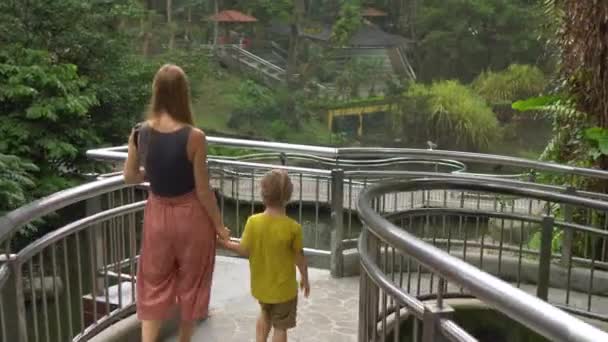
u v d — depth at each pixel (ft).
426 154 16.89
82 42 37.09
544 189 14.55
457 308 12.48
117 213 10.74
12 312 7.09
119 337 10.53
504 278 15.37
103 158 14.90
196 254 8.50
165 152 8.11
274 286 9.64
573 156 22.22
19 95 29.14
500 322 12.46
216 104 88.63
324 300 13.04
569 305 13.58
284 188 9.51
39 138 30.01
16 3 34.83
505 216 12.62
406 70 100.07
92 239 10.59
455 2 99.86
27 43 35.01
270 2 106.01
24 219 7.13
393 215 12.05
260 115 87.56
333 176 14.25
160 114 8.20
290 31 108.58
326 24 109.50
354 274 14.56
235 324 11.64
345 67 98.27
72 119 31.63
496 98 85.20
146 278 8.61
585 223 18.94
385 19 114.73
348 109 90.43
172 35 84.84
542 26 24.39
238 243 9.43
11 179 23.44
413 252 6.11
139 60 43.83
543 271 12.22
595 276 14.71
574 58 21.48
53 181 29.84
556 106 22.53
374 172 14.78
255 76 97.45
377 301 8.16
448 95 84.64
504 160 16.38
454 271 5.32
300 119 89.25
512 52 94.99
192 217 8.37
